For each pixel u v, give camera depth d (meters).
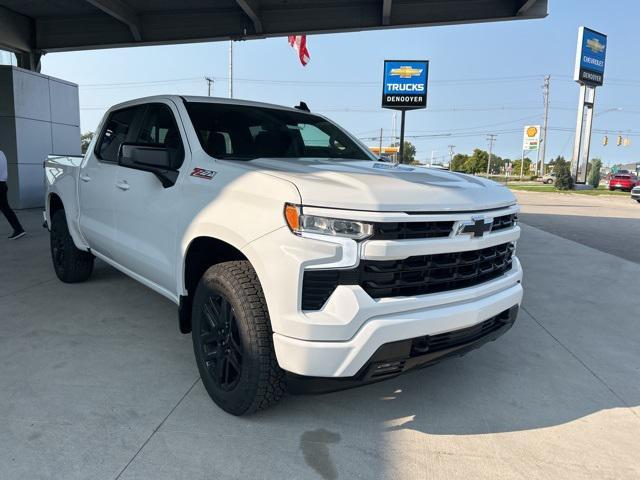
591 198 30.84
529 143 68.69
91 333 4.05
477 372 3.69
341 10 11.65
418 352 2.58
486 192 2.98
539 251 8.91
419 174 3.08
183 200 3.12
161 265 3.39
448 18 11.16
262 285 2.52
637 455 2.72
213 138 3.47
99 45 12.95
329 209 2.38
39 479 2.32
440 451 2.68
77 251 5.17
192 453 2.55
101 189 4.24
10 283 5.40
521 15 10.82
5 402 2.96
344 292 2.39
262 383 2.64
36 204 12.71
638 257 8.73
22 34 12.84
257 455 2.56
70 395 3.06
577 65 42.50
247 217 2.60
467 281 2.81
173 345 3.86
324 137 4.30
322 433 2.78
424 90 13.80
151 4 11.52
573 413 3.15
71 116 14.05
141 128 4.06
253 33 12.02
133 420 2.82
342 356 2.40
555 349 4.21
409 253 2.46
